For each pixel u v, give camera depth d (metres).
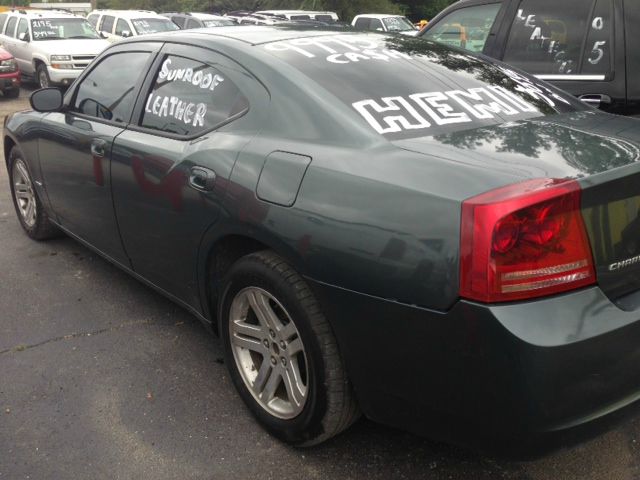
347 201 2.24
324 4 35.84
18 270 4.52
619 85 4.40
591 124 2.70
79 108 4.10
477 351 1.95
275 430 2.68
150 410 2.93
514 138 2.42
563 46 4.66
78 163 3.87
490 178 2.04
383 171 2.23
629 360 2.02
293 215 2.38
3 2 48.03
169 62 3.40
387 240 2.11
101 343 3.52
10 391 3.07
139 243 3.43
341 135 2.46
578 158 2.19
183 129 3.12
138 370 3.26
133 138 3.37
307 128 2.55
